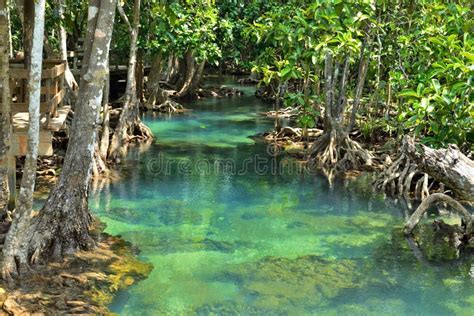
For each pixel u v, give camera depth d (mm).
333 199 11617
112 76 23953
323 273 7875
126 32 20375
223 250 8609
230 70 41219
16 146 8602
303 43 13352
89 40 8000
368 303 7008
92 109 7863
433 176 9008
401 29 15086
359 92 15008
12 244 7031
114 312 6527
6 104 7824
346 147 14570
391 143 15695
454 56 10727
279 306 6855
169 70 29391
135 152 15500
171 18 12031
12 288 6707
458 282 7695
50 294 6680
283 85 24953
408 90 11320
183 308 6703
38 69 6742
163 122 20750
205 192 11844
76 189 7914
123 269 7637
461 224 9711
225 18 23641
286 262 8227
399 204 11328
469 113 10383
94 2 7902
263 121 21359
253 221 10047
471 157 11406
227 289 7277
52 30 21531
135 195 11453
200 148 16344
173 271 7746
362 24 14703
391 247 8938
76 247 7938
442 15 13484
